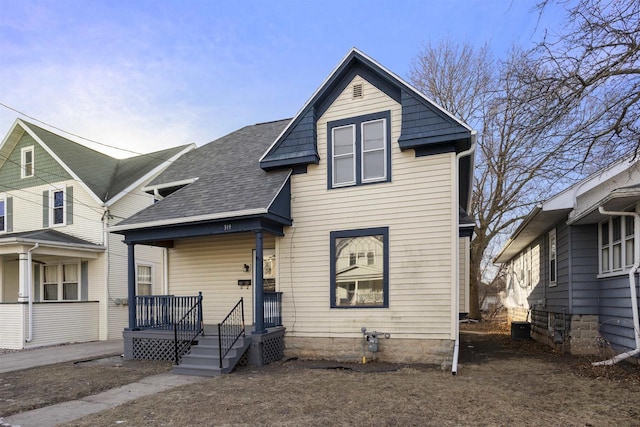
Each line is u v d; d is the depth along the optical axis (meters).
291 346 9.90
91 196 15.99
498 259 22.14
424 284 9.01
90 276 16.12
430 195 9.13
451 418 5.34
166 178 12.89
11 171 18.11
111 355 11.62
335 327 9.62
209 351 9.07
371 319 9.35
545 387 6.81
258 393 6.75
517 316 20.45
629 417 5.25
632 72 6.25
